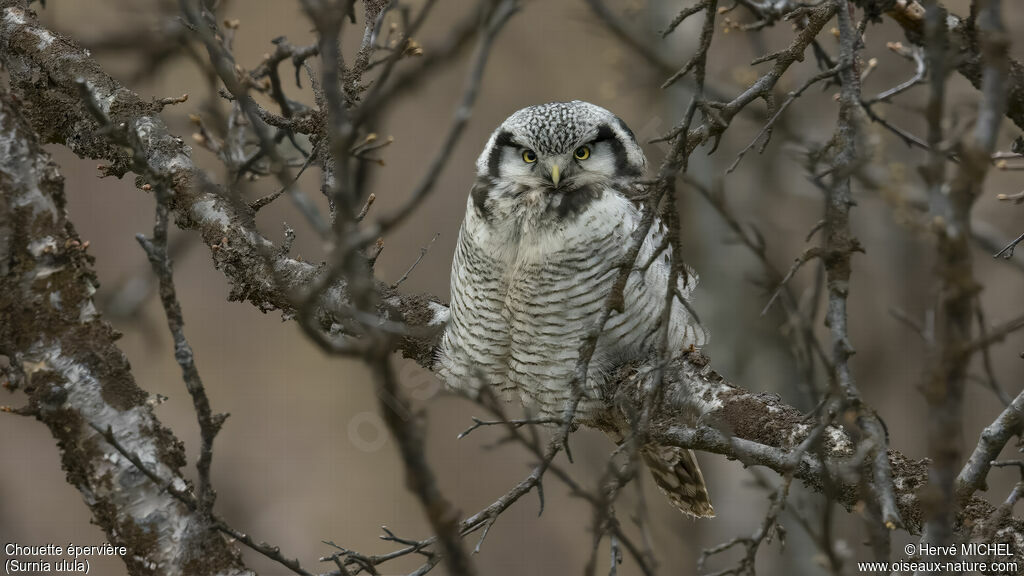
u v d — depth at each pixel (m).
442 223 22.02
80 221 21.83
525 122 10.62
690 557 17.08
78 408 7.28
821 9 7.65
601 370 10.21
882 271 19.23
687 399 9.05
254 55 20.39
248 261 9.80
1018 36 13.62
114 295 16.08
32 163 7.46
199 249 23.34
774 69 7.54
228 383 22.95
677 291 6.97
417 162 22.20
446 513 4.87
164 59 11.45
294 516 20.66
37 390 7.27
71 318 7.40
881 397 19.22
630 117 21.75
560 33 22.91
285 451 21.97
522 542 19.73
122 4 11.37
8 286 7.34
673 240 7.00
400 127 22.27
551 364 10.37
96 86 10.05
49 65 10.15
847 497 7.62
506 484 20.42
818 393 8.20
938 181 4.70
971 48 7.98
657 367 6.89
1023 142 8.79
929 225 4.80
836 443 7.87
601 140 10.62
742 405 8.70
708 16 7.17
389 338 4.59
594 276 10.02
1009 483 16.27
